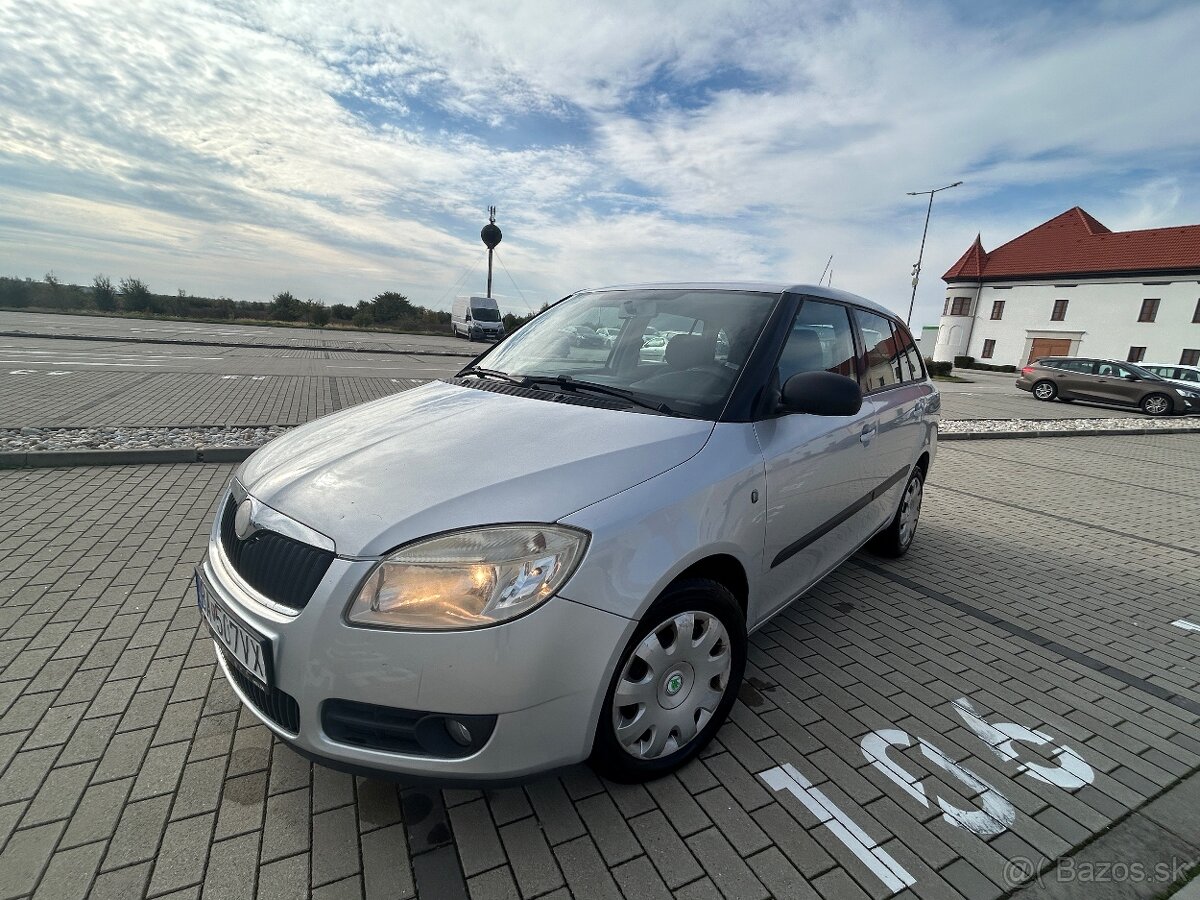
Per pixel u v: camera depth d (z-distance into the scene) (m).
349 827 1.88
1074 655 3.21
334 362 16.58
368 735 1.68
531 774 1.72
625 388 2.54
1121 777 2.29
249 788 2.01
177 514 4.43
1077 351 45.41
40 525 4.11
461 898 1.67
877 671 2.94
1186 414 17.36
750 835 1.93
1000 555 4.73
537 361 2.99
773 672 2.88
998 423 13.01
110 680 2.53
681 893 1.72
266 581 1.78
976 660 3.10
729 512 2.11
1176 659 3.21
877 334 3.71
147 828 1.84
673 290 3.17
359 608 1.62
